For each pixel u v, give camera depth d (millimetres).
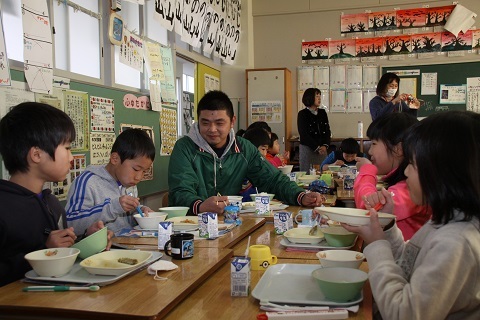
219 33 5801
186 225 1782
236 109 6742
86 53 3297
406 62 6402
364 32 6539
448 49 6254
